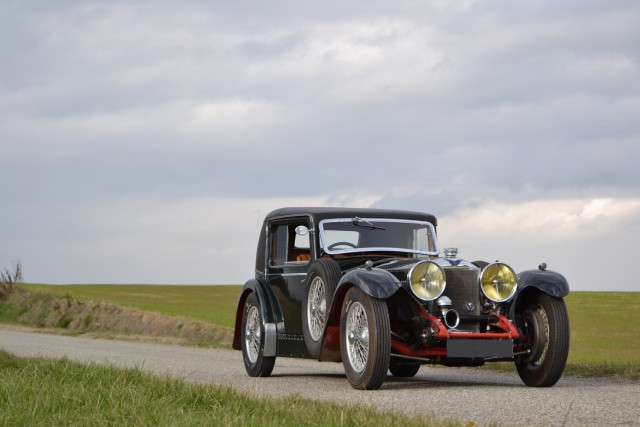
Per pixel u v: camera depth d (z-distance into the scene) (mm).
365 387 8195
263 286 10406
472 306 8539
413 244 9984
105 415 5738
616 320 29000
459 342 8125
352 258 9562
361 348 8336
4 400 6426
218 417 5473
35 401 6180
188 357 14258
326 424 5109
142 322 26516
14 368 9375
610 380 9305
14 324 31406
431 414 6152
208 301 42375
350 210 9984
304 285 9500
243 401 6281
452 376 10664
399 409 6555
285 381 9555
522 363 8688
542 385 8453
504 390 7973
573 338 22281
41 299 32875
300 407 5879
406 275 8422
